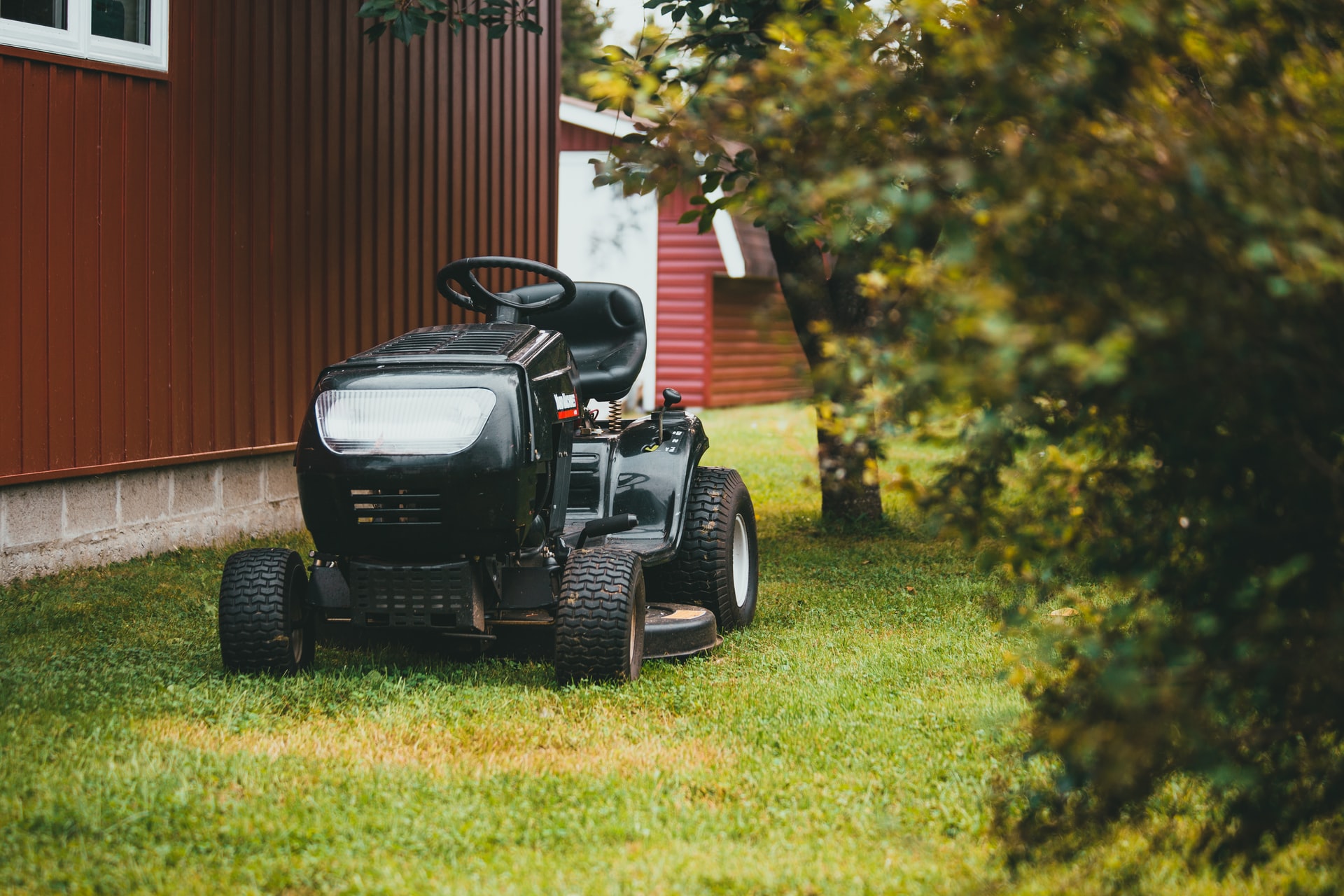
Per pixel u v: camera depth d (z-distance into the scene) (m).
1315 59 2.60
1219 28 2.52
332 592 5.15
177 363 8.11
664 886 3.17
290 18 8.92
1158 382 2.39
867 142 2.85
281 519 9.20
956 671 5.31
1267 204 2.31
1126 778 2.76
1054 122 2.51
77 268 7.34
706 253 21.06
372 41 7.61
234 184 8.49
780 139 2.99
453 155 10.80
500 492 4.89
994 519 2.99
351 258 9.65
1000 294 2.24
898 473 2.92
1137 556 2.95
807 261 4.71
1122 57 2.56
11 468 6.96
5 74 6.85
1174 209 2.38
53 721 4.41
